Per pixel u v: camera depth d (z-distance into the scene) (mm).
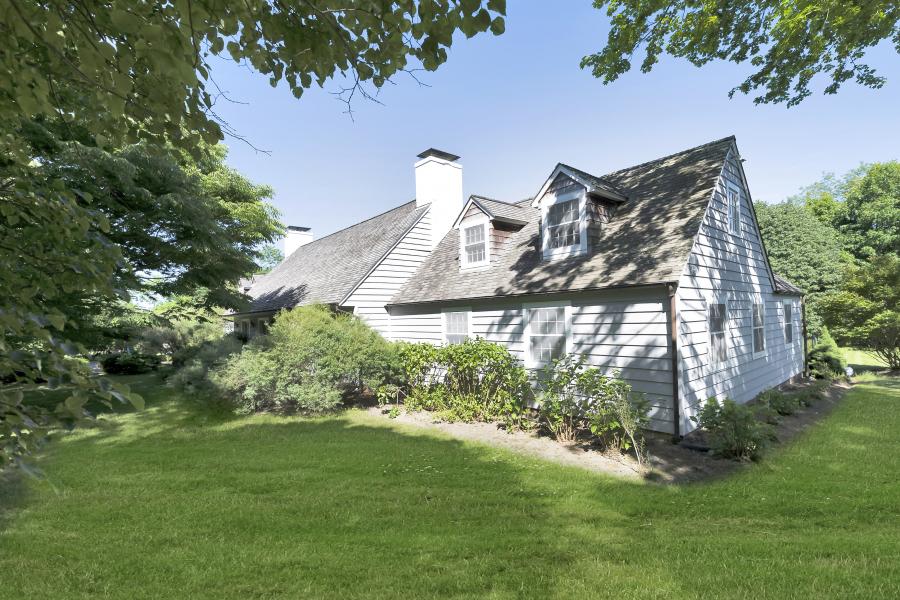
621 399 7008
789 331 14625
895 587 3084
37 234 2096
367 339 11336
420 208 16750
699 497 5215
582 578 3389
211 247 11305
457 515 4777
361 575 3498
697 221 8555
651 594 3129
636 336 8469
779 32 8031
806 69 8578
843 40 7402
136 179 9391
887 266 16281
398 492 5465
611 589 3215
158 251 10508
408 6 1981
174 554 3855
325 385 10656
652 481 5898
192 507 4988
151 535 4250
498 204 13227
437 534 4305
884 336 16297
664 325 8055
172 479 6004
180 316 11188
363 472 6305
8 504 5074
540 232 11031
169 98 1891
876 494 5121
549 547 3971
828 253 23172
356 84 2424
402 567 3615
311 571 3568
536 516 4754
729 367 9922
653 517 4742
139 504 5070
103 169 7992
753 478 5820
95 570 3570
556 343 9961
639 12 8664
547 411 8391
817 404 10547
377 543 4086
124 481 5922
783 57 8336
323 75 2379
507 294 10578
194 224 10234
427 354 10898
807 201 35281
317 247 22859
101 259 2199
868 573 3283
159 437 8539
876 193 29891
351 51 2234
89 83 1841
